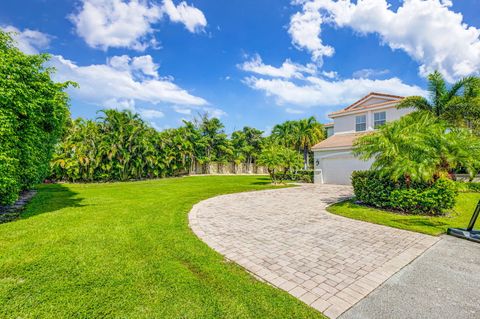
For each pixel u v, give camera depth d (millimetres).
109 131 23594
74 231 5711
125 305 2949
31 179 9633
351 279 3742
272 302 3086
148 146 25312
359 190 9727
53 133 10211
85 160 21109
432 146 7973
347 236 5867
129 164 24062
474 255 4730
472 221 5828
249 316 2809
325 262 4359
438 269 4113
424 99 15289
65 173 21078
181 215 7773
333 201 10898
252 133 43500
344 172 18672
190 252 4652
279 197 12125
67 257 4227
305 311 2918
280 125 36875
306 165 33500
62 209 8312
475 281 3703
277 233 6074
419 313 2906
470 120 14234
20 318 2680
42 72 7121
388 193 8641
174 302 3031
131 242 5078
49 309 2840
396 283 3631
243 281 3602
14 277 3521
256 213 8352
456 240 5617
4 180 6043
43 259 4121
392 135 8680
